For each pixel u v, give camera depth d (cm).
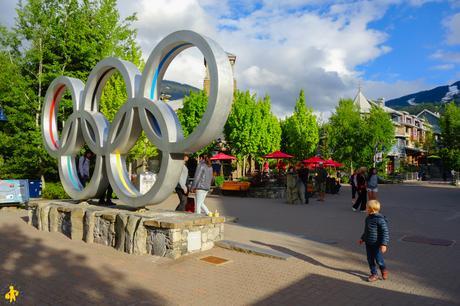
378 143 3947
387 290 519
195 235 717
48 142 1099
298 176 1769
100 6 1806
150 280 559
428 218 1245
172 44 751
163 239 689
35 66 1773
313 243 815
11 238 848
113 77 1950
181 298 486
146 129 789
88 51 1722
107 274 588
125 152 872
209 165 973
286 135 4247
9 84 1658
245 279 564
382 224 549
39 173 1762
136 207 823
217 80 670
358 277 577
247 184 2098
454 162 4478
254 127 3284
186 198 1028
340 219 1202
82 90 1016
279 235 904
